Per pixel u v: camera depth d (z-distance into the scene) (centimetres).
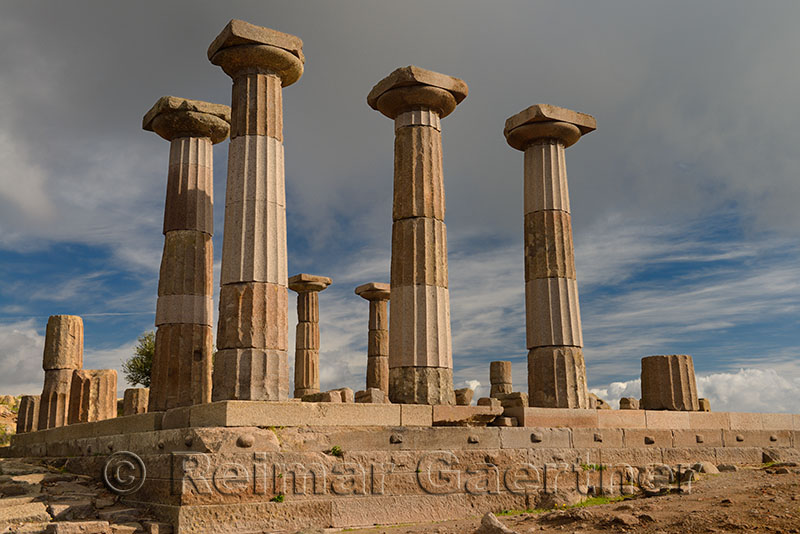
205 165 1762
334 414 1213
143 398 2242
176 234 1697
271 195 1345
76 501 1112
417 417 1304
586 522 1020
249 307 1279
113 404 2150
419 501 1216
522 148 1758
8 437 3117
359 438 1222
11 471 1448
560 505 1312
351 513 1139
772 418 1864
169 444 1155
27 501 1110
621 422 1575
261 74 1388
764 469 1560
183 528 993
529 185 1711
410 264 1457
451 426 1334
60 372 2253
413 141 1505
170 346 1639
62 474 1405
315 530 1026
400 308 1449
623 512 1066
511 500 1316
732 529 891
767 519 916
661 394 1841
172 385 1616
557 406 1561
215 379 1273
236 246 1310
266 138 1365
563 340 1598
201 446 1063
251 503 1055
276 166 1368
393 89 1523
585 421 1516
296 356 2789
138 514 1073
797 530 855
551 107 1689
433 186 1497
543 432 1427
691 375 1844
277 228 1341
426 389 1396
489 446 1345
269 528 1058
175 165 1739
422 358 1412
